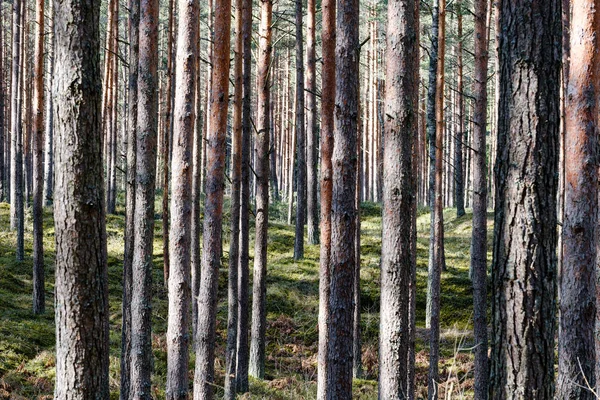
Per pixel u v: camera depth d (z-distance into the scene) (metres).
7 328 14.82
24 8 23.42
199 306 9.87
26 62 24.27
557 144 4.71
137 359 8.90
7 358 13.01
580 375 6.35
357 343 15.50
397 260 6.84
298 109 23.88
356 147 8.00
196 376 9.80
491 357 4.85
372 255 24.45
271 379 14.73
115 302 18.84
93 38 4.48
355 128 7.97
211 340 9.83
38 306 17.14
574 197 6.46
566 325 6.48
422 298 21.05
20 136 21.80
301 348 17.16
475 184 11.80
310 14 19.86
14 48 22.77
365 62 37.44
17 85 22.52
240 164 12.62
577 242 6.43
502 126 4.82
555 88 4.70
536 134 4.64
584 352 6.38
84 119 4.45
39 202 17.20
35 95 16.94
